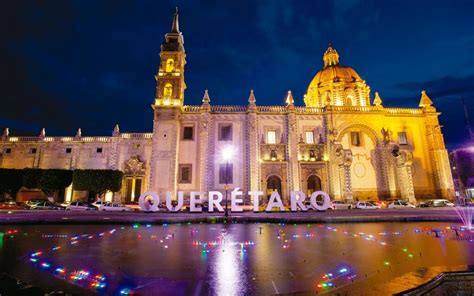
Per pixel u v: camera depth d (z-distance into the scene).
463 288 7.49
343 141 49.16
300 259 10.97
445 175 48.34
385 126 50.53
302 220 23.52
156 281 8.33
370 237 16.11
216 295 7.17
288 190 46.16
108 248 13.11
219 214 30.72
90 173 46.28
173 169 44.72
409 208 41.38
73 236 16.66
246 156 46.97
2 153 52.06
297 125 49.47
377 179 48.00
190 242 14.64
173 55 49.62
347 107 49.84
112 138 50.69
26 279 8.52
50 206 42.22
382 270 9.35
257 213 32.41
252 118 48.06
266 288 7.68
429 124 50.75
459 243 14.21
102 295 7.21
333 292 7.04
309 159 47.75
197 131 47.88
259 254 11.83
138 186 49.22
